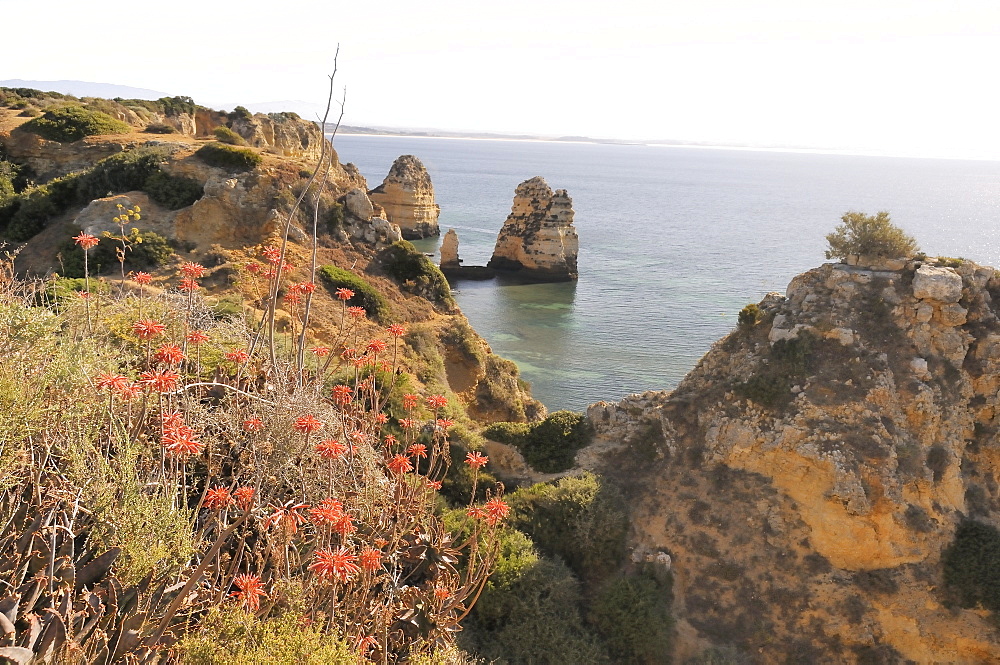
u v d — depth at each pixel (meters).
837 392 20.14
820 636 17.53
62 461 9.68
